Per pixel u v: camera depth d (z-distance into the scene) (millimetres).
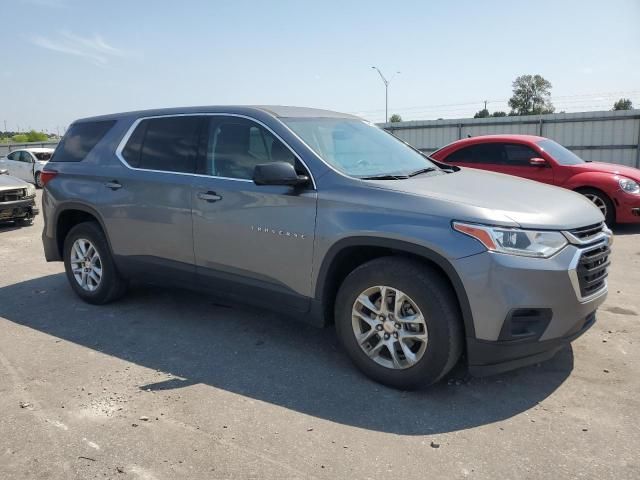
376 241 3443
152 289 5871
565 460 2766
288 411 3289
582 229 3383
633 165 18203
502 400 3398
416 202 3387
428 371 3359
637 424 3090
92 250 5355
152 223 4699
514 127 20328
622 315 4824
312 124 4293
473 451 2854
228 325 4777
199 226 4363
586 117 18750
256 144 4164
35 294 5824
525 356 3264
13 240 9281
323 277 3734
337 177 3727
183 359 4074
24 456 2852
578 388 3527
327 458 2805
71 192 5316
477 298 3145
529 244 3143
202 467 2736
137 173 4828
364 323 3689
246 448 2900
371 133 4727
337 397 3459
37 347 4336
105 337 4535
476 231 3148
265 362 4004
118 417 3232
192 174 4461
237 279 4238
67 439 3002
